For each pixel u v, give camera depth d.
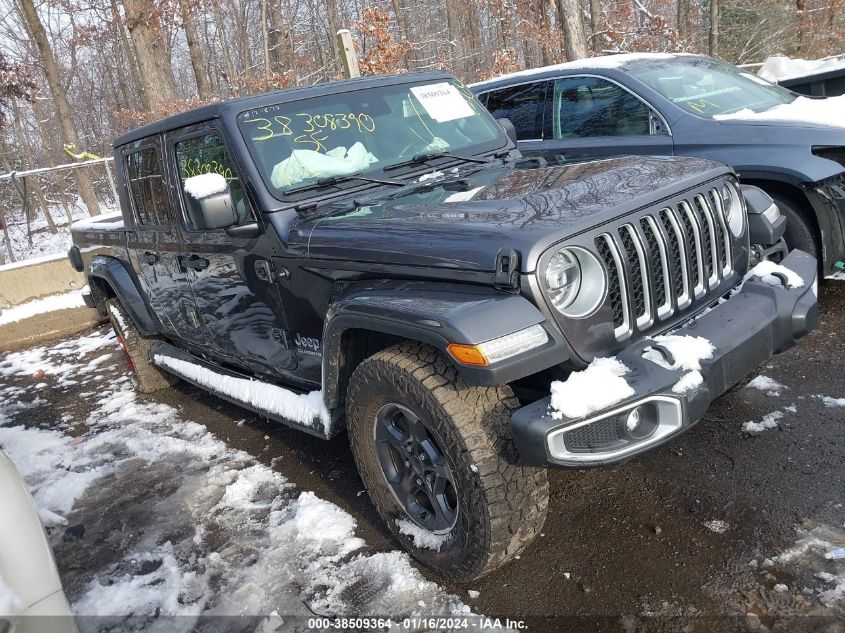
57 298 8.64
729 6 23.56
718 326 2.45
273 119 3.35
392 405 2.56
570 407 2.08
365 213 2.93
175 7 15.23
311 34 24.62
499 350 2.09
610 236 2.34
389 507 2.77
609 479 3.07
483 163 3.58
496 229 2.33
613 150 5.18
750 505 2.71
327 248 2.81
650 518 2.75
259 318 3.46
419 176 3.39
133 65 25.67
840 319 4.24
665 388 2.18
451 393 2.31
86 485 3.98
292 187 3.19
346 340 2.75
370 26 12.44
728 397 3.55
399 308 2.34
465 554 2.41
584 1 23.98
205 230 2.93
